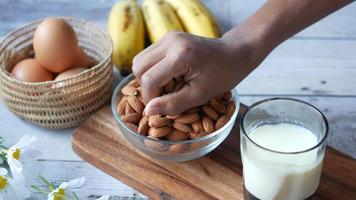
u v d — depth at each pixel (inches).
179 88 24.0
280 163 21.3
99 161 25.7
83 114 27.8
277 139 22.5
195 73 23.1
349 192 24.0
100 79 27.7
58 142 27.1
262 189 22.3
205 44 23.2
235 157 25.6
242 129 21.9
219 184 24.6
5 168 24.5
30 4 34.9
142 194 24.9
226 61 23.3
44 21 27.9
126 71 30.5
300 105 22.7
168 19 31.3
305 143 22.3
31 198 24.4
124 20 31.1
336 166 24.9
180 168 25.2
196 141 23.9
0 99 29.1
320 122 22.2
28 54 29.9
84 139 26.6
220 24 33.3
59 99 26.9
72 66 28.3
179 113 24.1
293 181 21.7
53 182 25.2
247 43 23.5
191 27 31.3
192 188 24.5
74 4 34.9
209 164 25.3
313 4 23.2
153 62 23.7
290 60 30.8
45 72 28.0
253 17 24.0
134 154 25.9
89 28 30.2
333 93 28.9
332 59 30.8
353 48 31.4
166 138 24.4
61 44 27.4
